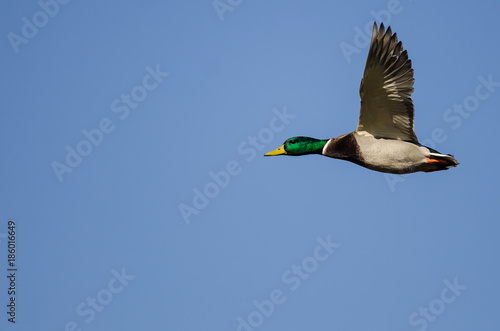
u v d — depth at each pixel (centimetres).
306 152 1683
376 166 1557
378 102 1502
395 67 1476
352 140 1567
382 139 1543
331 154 1609
